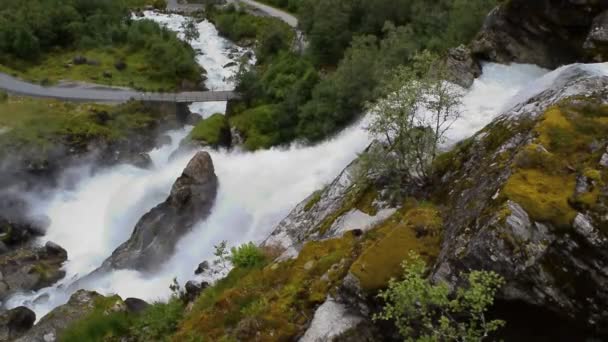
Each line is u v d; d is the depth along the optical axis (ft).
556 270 37.58
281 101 175.32
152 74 228.02
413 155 59.67
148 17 308.81
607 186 39.45
